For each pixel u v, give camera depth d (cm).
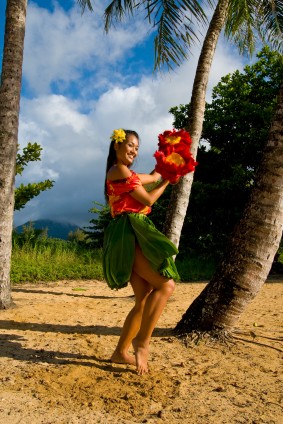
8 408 302
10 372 364
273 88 1716
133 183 353
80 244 2050
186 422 289
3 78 651
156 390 336
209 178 1814
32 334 481
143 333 367
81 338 468
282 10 955
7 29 657
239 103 1720
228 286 454
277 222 441
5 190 640
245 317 619
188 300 829
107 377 359
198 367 389
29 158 1498
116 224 366
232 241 460
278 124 441
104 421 289
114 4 962
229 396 331
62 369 371
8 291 633
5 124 645
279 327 544
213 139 1755
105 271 372
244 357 416
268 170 440
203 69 836
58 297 823
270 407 314
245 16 946
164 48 909
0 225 625
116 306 720
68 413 299
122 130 359
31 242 1491
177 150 354
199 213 1717
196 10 831
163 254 349
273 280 1286
